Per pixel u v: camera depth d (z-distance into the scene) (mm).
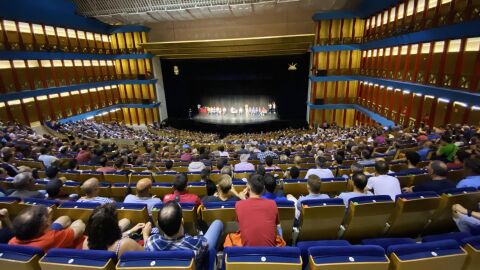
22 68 21094
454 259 2301
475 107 13031
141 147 14680
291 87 32125
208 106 36438
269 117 33750
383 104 22031
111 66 31047
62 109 25016
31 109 22094
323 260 2203
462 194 3705
